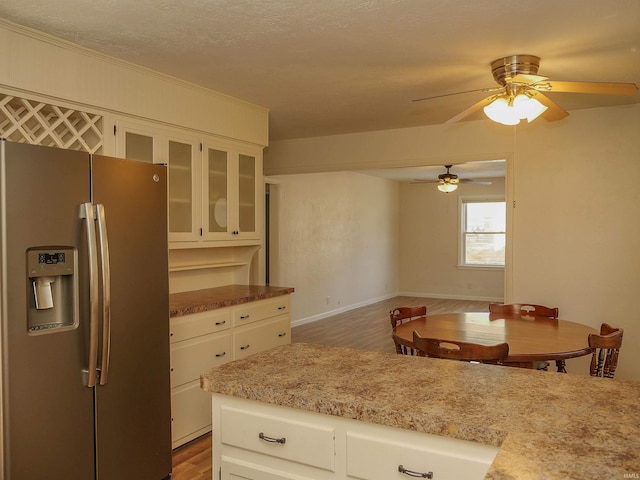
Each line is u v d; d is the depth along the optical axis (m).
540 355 2.74
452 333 3.29
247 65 3.29
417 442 1.43
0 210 2.06
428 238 10.93
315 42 2.89
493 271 10.30
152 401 2.76
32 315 2.23
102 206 2.40
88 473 2.40
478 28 2.68
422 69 3.36
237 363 1.98
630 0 2.34
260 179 4.50
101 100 3.06
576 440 1.25
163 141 3.52
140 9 2.46
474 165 8.25
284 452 1.64
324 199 8.45
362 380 1.75
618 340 2.90
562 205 4.52
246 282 4.68
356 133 5.39
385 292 10.65
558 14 2.50
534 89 2.99
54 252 2.25
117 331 2.55
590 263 4.43
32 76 2.70
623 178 4.32
